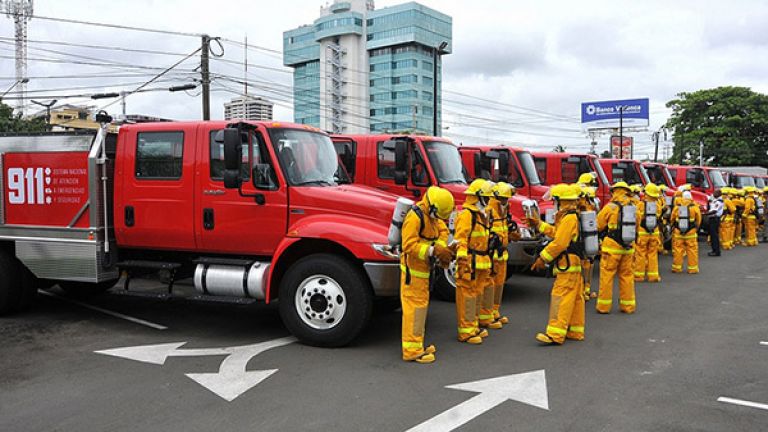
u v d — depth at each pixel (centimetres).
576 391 523
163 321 799
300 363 609
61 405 500
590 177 955
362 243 633
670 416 465
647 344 682
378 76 8162
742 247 1919
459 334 693
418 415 470
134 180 738
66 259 757
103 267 751
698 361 613
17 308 830
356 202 663
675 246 1303
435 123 2447
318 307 656
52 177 759
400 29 7912
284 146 702
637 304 928
